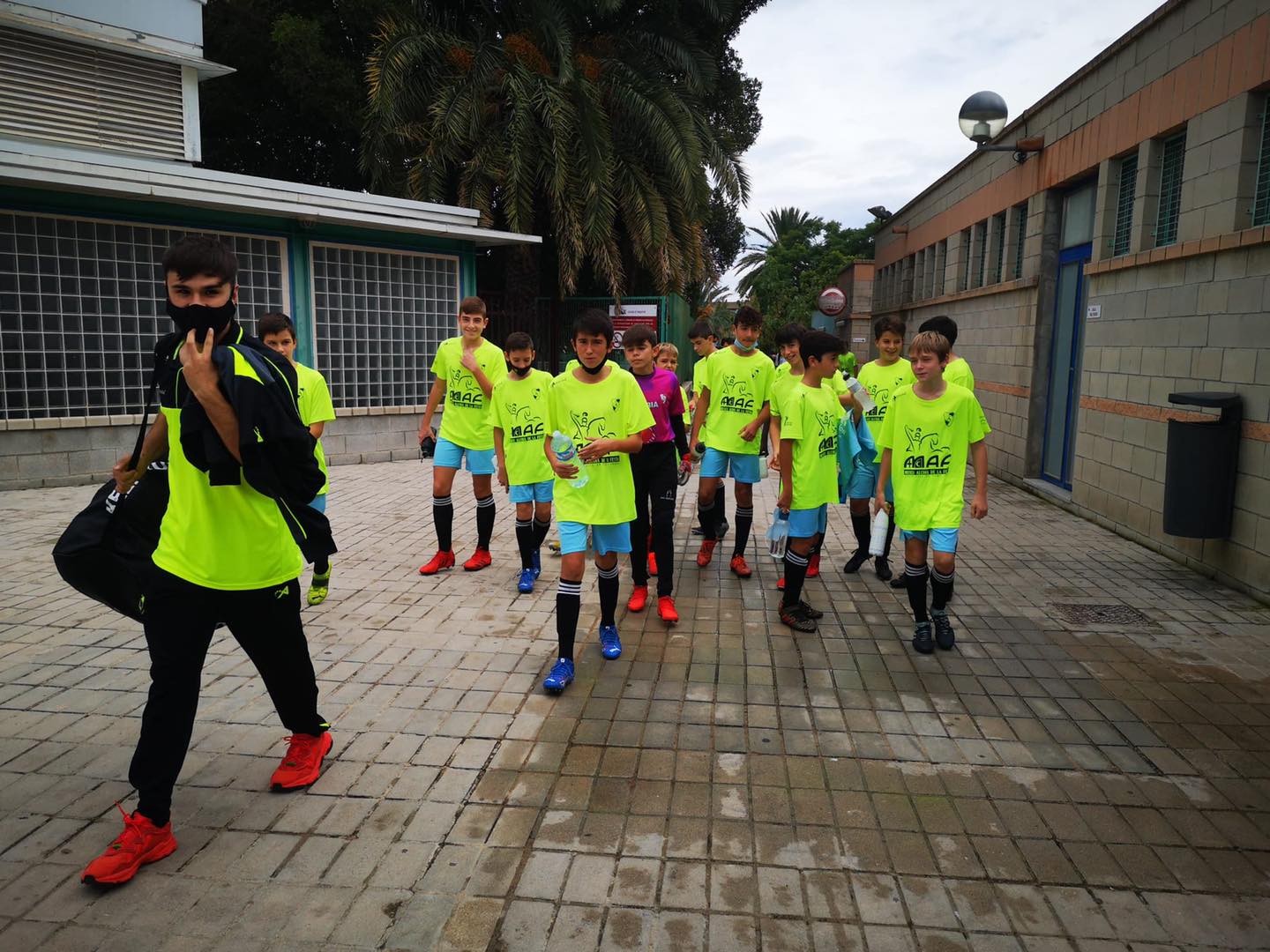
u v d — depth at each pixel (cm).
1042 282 1002
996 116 958
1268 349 562
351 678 432
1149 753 364
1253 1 586
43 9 966
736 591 596
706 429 634
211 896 264
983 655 476
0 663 447
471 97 1326
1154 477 715
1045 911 262
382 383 1191
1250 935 252
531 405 554
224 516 278
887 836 301
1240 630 518
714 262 2545
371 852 287
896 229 1867
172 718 275
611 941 246
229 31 1612
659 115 1463
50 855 284
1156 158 739
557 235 1438
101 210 905
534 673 441
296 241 1065
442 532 630
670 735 375
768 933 251
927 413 470
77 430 917
